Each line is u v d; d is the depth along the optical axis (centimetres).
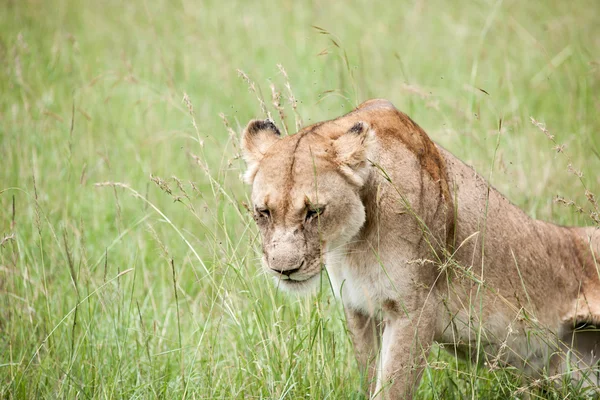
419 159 857
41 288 1029
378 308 872
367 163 816
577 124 1491
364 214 827
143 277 1134
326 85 1678
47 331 968
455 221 864
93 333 988
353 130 812
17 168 1344
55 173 1369
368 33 1967
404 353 853
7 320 1004
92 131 1505
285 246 791
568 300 976
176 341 995
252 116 1561
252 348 907
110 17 2102
